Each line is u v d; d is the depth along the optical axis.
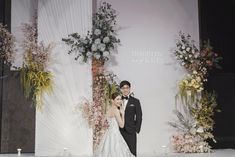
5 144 6.82
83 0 6.69
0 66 6.86
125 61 7.07
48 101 6.44
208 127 6.89
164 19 7.31
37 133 6.38
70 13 6.64
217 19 7.57
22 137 6.88
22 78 6.59
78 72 6.56
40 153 6.36
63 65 6.53
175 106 7.15
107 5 6.98
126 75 7.05
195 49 7.07
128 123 5.33
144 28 7.21
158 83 7.16
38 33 6.54
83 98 6.52
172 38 7.30
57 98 6.47
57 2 6.64
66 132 6.45
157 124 7.07
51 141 6.41
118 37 7.09
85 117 6.49
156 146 7.03
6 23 6.98
